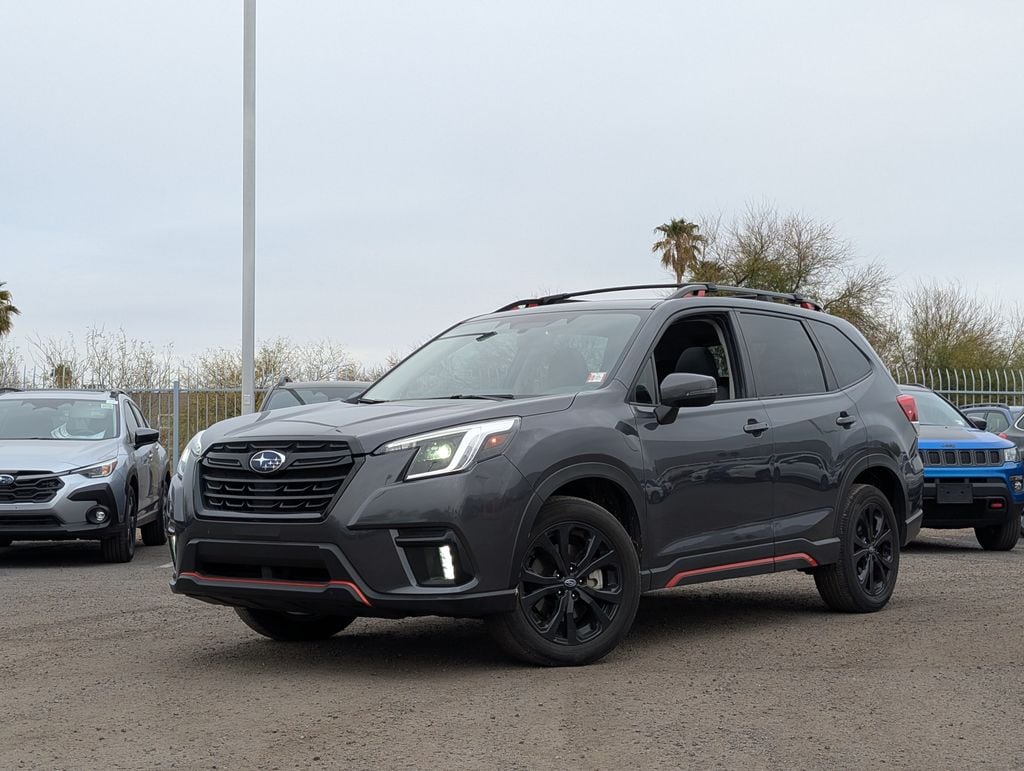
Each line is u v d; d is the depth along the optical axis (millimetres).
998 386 23922
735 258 43938
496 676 5758
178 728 4832
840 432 7742
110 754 4449
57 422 13188
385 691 5473
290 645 6812
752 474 7047
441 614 5605
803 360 7844
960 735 4625
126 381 20953
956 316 40219
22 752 4492
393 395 6961
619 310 7074
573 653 5973
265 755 4391
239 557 5820
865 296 41906
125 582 10234
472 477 5652
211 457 6035
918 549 13062
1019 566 10844
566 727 4754
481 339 7266
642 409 6523
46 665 6262
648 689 5434
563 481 5949
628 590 6148
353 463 5637
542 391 6555
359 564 5551
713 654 6336
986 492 12484
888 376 8578
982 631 7016
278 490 5770
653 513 6434
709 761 4266
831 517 7602
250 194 18484
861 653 6344
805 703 5152
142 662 6324
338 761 4301
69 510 11766
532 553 5926
